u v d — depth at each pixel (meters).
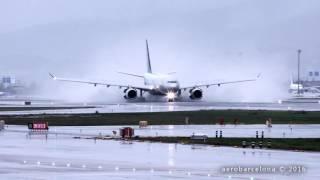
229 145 118.75
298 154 105.88
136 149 112.00
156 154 105.19
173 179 81.75
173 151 109.31
